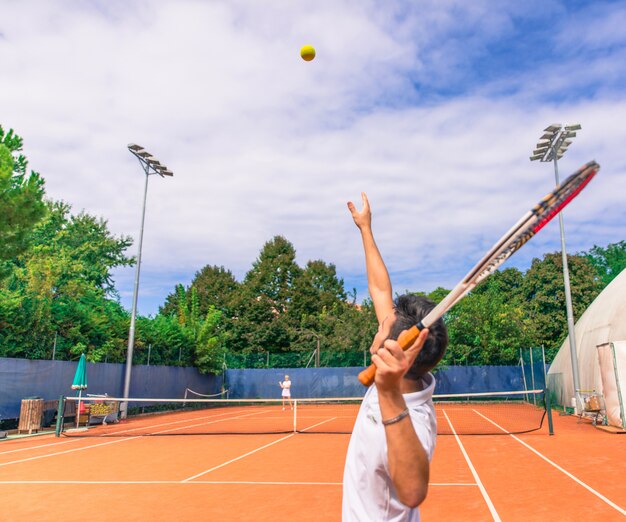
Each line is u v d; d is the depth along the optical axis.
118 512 6.74
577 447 11.73
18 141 14.40
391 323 1.75
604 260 54.75
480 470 9.16
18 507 7.04
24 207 13.66
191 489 8.01
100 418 20.05
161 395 26.50
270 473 9.25
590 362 20.89
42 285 19.56
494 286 36.72
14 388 16.72
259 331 44.22
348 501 1.65
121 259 39.56
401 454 1.41
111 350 22.78
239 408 30.73
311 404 32.88
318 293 51.22
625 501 6.90
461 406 28.28
